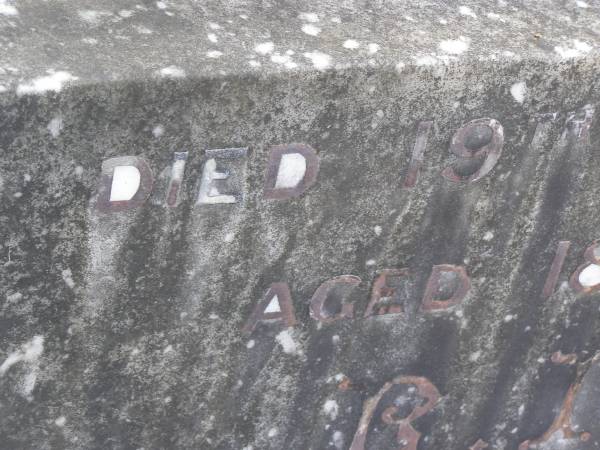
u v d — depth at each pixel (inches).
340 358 44.0
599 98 39.9
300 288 40.2
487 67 36.8
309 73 33.4
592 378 52.4
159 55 31.9
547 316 47.9
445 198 40.3
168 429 41.6
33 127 29.7
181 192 34.0
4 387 35.5
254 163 34.8
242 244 37.1
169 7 35.1
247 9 36.5
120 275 35.1
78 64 30.3
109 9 33.9
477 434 51.4
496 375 49.1
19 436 37.3
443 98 36.8
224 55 32.8
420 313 44.3
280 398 43.8
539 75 38.0
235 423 43.6
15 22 31.5
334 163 36.5
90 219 32.9
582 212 44.2
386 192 38.7
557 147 40.7
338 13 38.0
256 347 41.2
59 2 33.3
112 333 36.7
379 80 35.0
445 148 38.4
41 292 33.8
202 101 32.1
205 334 39.3
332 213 38.2
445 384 48.0
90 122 30.5
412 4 40.2
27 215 31.5
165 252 35.5
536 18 41.4
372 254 40.8
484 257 43.6
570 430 54.2
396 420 48.1
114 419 39.6
